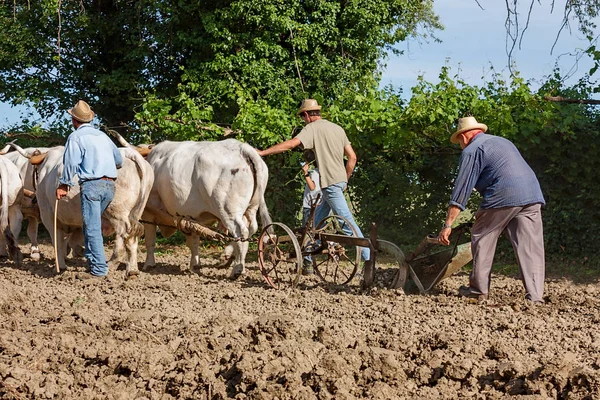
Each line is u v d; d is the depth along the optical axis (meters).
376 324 8.41
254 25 24.31
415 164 16.58
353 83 24.78
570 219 15.40
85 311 9.02
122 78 25.25
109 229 12.31
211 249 17.66
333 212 11.78
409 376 6.65
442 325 8.30
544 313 8.97
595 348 7.26
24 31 24.84
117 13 25.73
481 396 6.04
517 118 15.34
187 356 7.07
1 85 25.75
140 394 6.41
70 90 26.30
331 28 24.62
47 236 21.05
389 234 16.83
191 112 16.88
